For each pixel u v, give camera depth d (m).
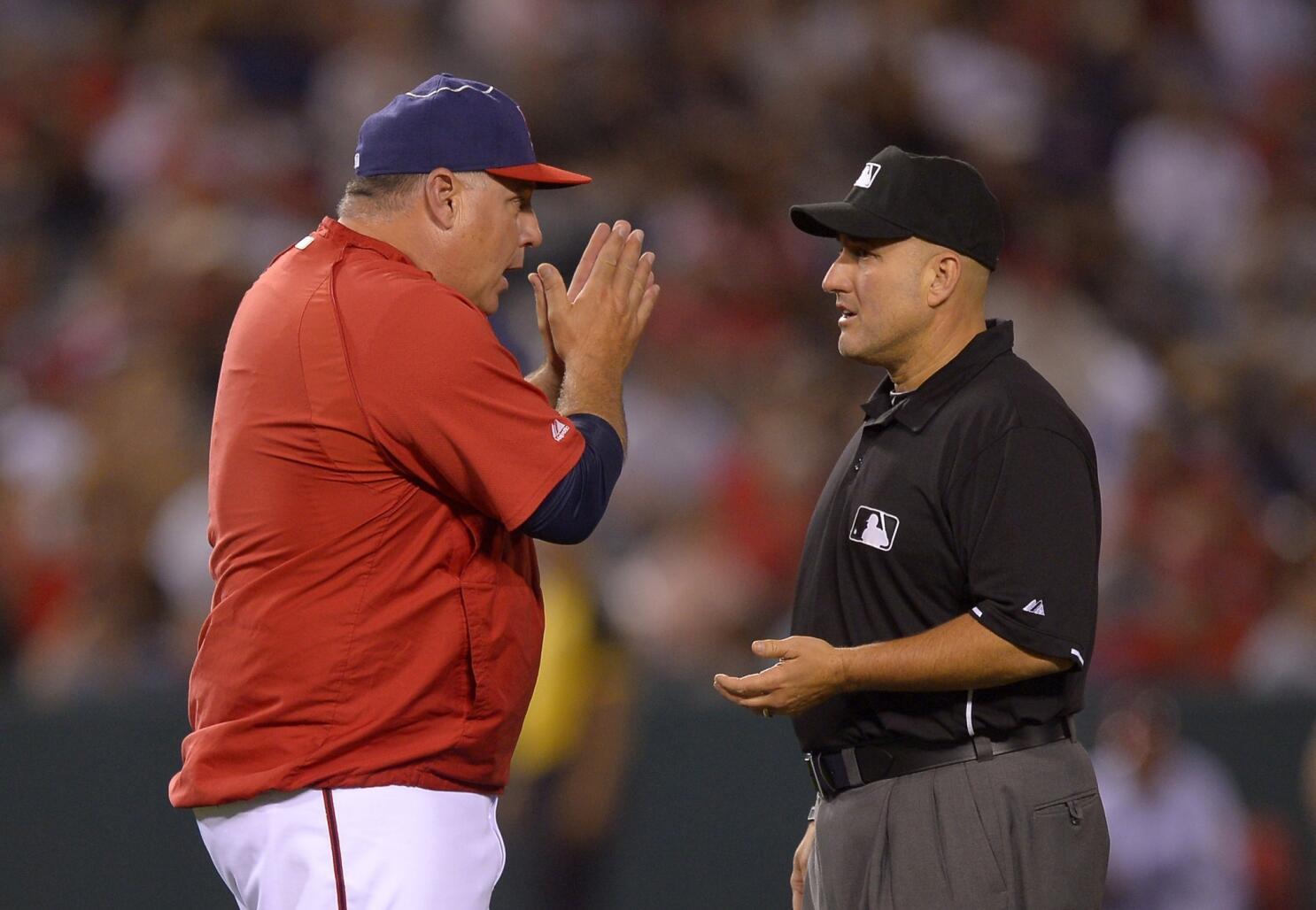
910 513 11.48
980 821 11.39
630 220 35.66
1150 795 23.19
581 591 23.38
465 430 11.45
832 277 12.00
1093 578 11.43
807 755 12.28
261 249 35.88
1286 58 47.97
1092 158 42.91
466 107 12.10
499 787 12.30
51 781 22.81
